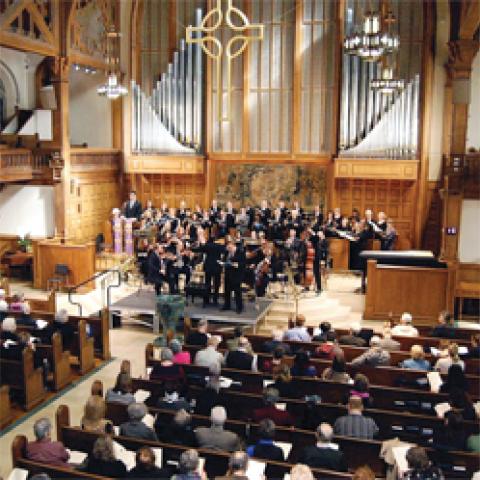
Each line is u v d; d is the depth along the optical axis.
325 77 22.19
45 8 19.08
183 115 23.19
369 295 16.16
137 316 16.25
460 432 7.14
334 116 22.25
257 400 8.60
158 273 15.82
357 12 21.59
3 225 21.03
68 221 20.30
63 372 11.66
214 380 8.47
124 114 23.78
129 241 20.92
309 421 8.14
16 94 22.97
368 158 21.81
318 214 21.09
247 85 22.83
